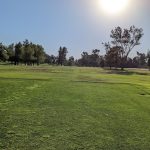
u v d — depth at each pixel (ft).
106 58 455.22
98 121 40.83
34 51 475.72
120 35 401.90
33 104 52.37
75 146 29.53
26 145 29.30
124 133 35.01
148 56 489.26
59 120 40.45
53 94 67.21
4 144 29.37
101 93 73.31
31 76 130.72
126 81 129.08
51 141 30.83
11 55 433.48
